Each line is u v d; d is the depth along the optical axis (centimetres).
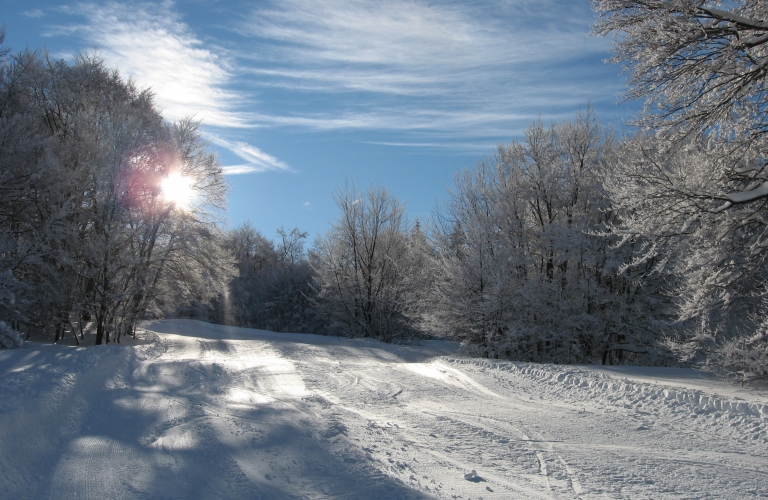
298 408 983
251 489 536
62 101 2352
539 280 2447
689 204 1094
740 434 831
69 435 743
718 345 1315
